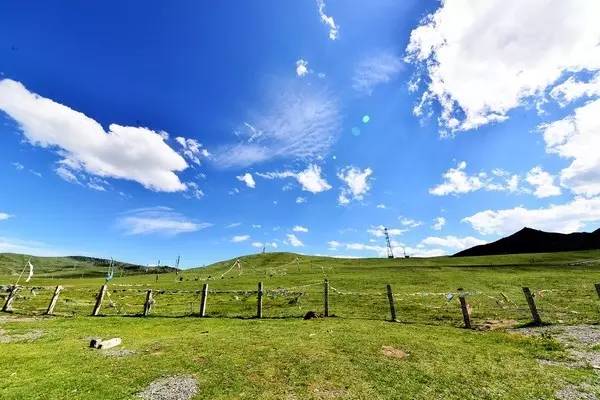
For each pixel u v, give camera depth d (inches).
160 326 841.5
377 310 1157.1
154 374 482.9
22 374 478.0
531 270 2518.5
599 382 463.5
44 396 406.0
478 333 738.8
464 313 848.9
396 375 488.1
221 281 2620.6
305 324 833.5
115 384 446.6
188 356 558.9
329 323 843.4
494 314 1031.6
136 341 674.2
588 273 2165.4
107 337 713.0
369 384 458.0
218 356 559.2
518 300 1279.5
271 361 535.2
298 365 519.5
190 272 4562.0
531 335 724.7
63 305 1311.5
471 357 566.9
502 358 563.8
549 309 1061.1
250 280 2566.4
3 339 692.7
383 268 3331.7
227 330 768.3
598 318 890.7
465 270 2731.3
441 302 1290.6
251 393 428.1
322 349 594.9
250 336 696.4
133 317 985.5
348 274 2760.8
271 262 5275.6
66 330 781.9
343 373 491.8
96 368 505.0
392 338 669.9
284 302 1391.5
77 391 422.6
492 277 2155.5
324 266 3986.2
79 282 3336.6
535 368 517.0
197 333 748.0
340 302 1354.6
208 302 1464.1
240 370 498.9
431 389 445.4
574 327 788.6
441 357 563.8
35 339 693.9
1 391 417.1
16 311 1113.4
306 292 1657.2
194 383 454.3
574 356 575.5
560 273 2240.4
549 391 437.7
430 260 4426.7
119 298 1656.0
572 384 459.2
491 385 458.0
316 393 430.3
